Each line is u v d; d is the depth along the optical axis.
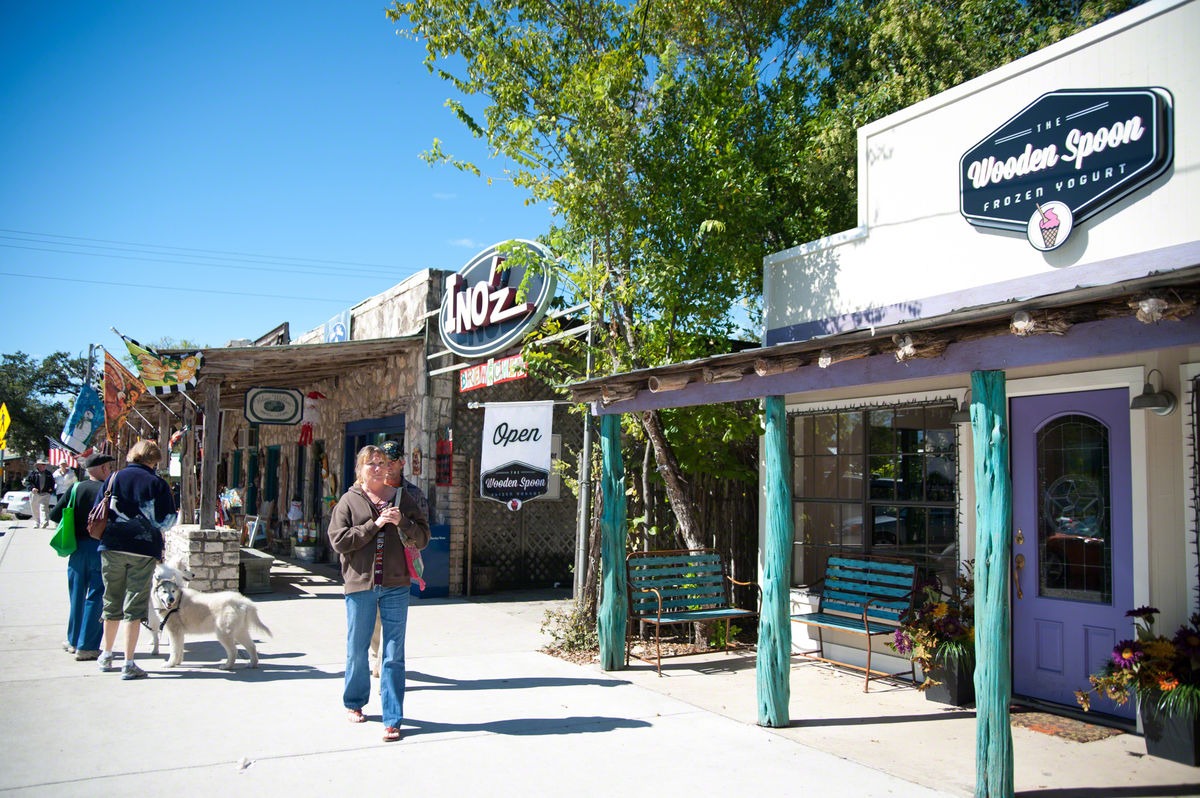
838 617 7.57
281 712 6.04
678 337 9.06
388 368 14.37
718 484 9.53
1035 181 6.45
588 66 9.25
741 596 9.56
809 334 8.30
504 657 8.17
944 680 6.57
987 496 4.62
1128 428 5.85
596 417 8.12
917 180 7.41
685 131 9.05
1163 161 5.71
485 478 9.95
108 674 7.05
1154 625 5.60
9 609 10.04
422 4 9.64
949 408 7.14
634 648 8.65
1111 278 5.96
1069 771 5.05
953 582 7.04
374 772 4.87
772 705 5.95
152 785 4.58
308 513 18.25
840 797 4.65
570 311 10.02
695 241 8.81
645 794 4.65
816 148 12.08
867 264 7.81
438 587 12.39
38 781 4.59
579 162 8.64
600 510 8.67
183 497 13.98
